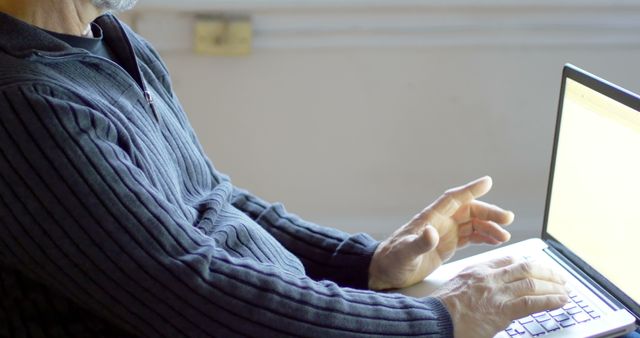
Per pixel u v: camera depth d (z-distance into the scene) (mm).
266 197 2105
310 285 989
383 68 1992
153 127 1090
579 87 1146
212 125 2023
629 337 1076
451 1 1934
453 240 1250
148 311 912
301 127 2037
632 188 1039
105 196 878
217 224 1111
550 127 2074
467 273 1075
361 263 1216
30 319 985
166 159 1073
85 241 877
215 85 1983
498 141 2084
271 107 2014
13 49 945
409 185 2115
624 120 1051
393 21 1949
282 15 1924
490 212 1240
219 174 1325
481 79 2020
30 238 881
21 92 874
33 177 861
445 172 2109
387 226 2139
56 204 867
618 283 1078
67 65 998
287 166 2076
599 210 1112
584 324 1051
